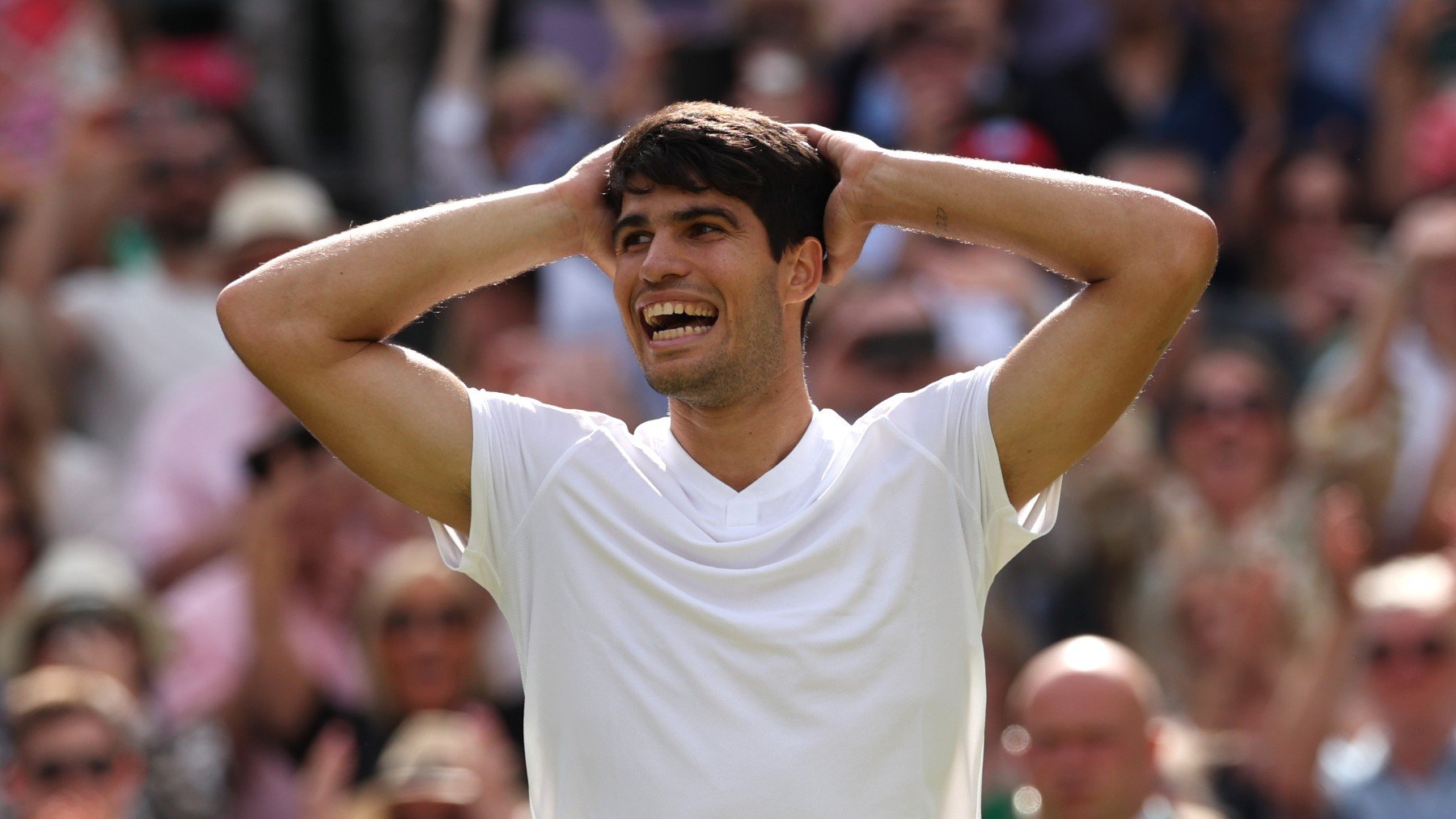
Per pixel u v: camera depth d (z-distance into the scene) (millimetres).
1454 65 31625
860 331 22688
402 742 19609
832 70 29969
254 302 11703
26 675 20766
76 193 27594
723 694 11148
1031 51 31422
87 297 26547
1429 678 20000
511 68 31297
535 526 11695
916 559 11516
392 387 11812
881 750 11227
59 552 22562
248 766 20828
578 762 11367
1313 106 31219
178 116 27594
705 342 11477
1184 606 21969
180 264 27188
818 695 11180
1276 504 23625
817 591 11359
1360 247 29781
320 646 21578
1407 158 31188
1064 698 17922
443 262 11898
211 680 21562
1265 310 27172
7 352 23641
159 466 24406
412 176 33438
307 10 33844
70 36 32094
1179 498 23578
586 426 11883
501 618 21828
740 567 11430
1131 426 23828
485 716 20828
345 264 11789
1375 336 24625
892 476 11594
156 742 20578
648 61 29609
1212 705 21672
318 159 33812
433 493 11906
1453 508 23953
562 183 12102
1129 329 11547
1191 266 11523
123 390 26141
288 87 33656
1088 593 22469
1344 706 20656
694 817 11039
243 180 27781
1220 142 30641
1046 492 12031
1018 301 25547
